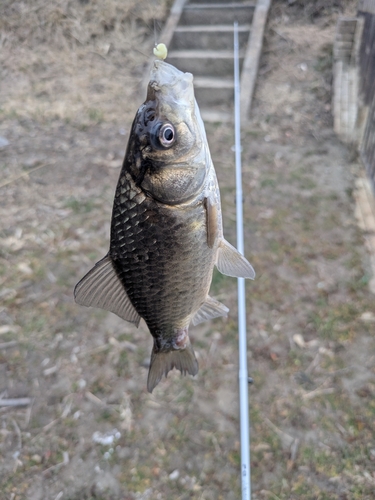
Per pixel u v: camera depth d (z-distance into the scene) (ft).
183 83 0.52
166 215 0.53
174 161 0.52
